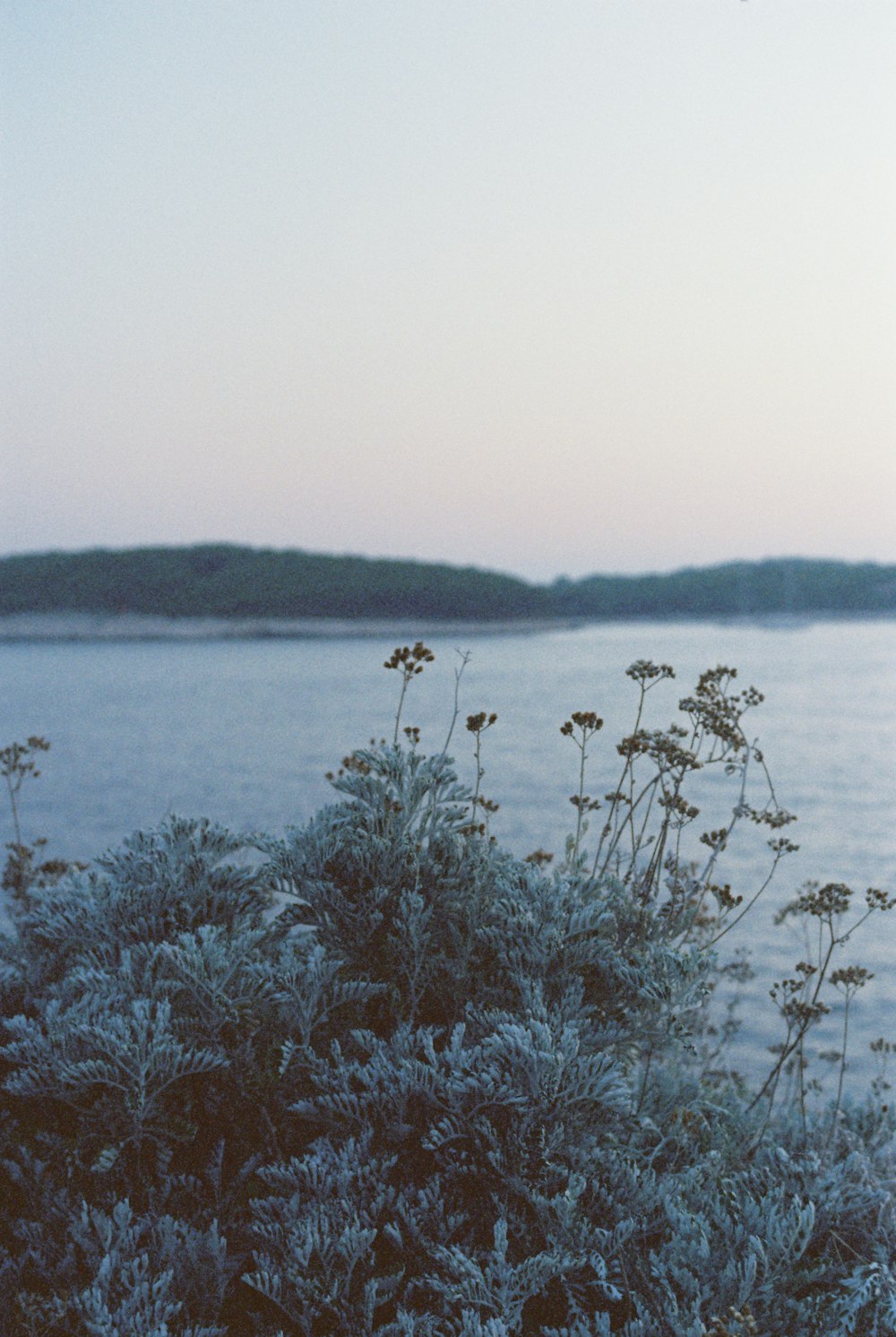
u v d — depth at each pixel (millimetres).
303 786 45062
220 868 4602
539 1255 3342
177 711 95812
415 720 79688
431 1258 3533
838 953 15562
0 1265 3541
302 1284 3281
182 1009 4012
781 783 45125
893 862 25797
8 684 143000
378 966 4309
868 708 94250
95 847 28859
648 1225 3652
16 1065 4070
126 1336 3182
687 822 4668
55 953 4660
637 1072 4902
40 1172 3750
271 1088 3902
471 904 4383
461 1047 3789
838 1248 3652
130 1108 3660
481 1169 3654
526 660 182250
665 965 4062
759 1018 11664
